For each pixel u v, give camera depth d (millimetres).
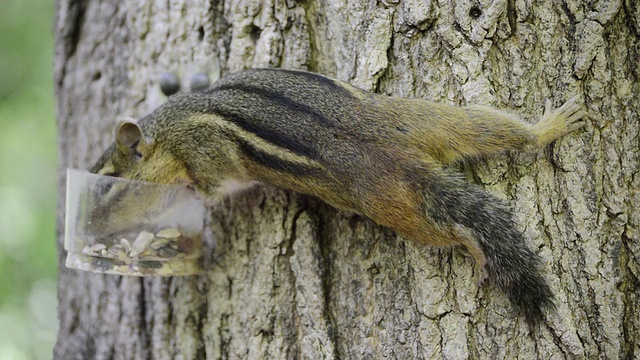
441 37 857
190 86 904
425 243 849
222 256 891
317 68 887
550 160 854
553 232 852
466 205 842
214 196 890
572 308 849
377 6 866
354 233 870
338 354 871
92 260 878
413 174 843
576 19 854
